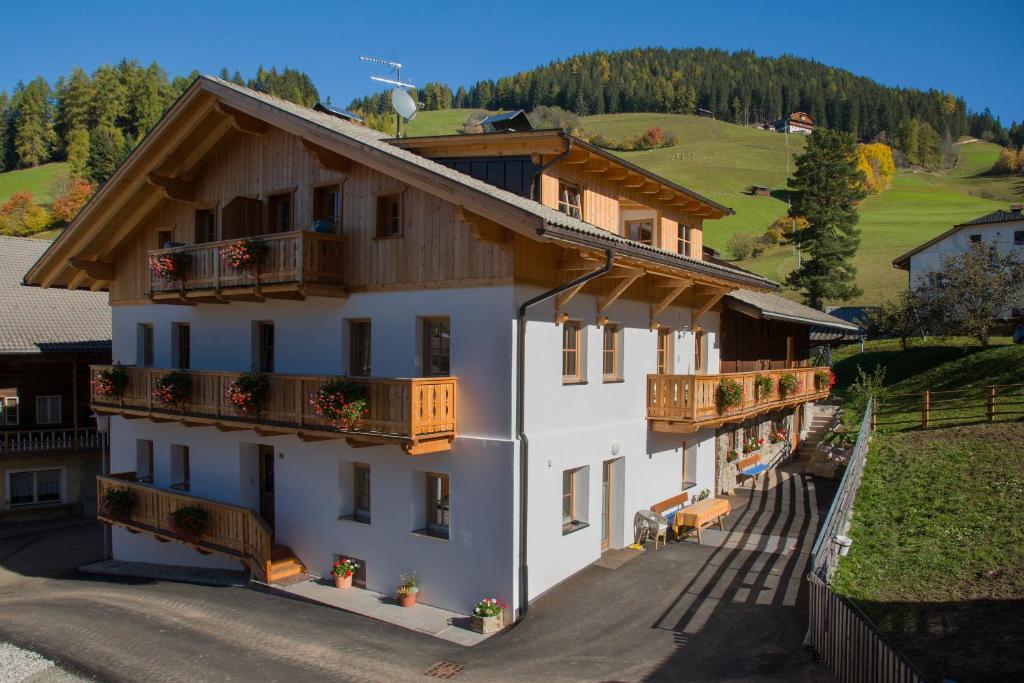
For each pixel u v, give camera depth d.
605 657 10.70
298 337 15.66
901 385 31.17
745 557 14.98
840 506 14.30
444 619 12.88
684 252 21.33
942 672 8.67
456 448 13.18
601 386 15.15
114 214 18.14
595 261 13.20
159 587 16.41
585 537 14.58
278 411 14.35
